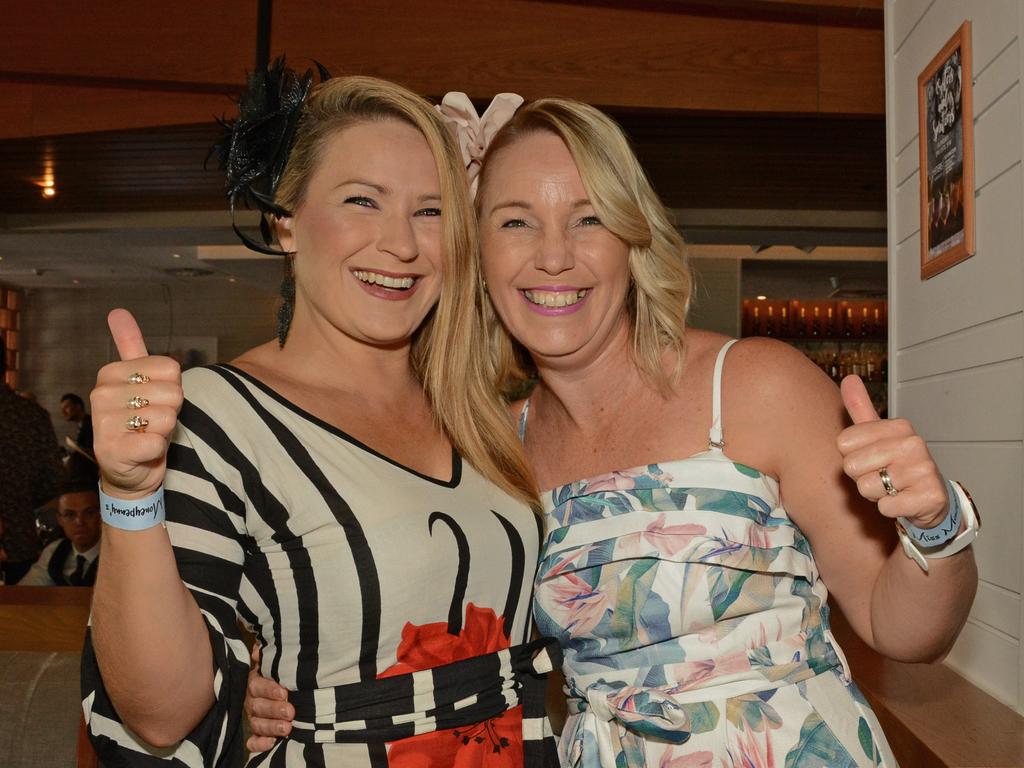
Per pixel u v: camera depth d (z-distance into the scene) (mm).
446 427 1426
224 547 1132
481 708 1261
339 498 1220
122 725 1055
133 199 7246
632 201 1435
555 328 1462
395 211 1339
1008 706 1956
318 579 1195
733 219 7449
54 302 12078
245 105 1324
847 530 1311
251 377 1272
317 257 1344
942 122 2266
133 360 948
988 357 2061
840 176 6363
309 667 1208
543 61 3816
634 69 3832
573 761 1397
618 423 1485
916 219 2500
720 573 1322
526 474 1454
